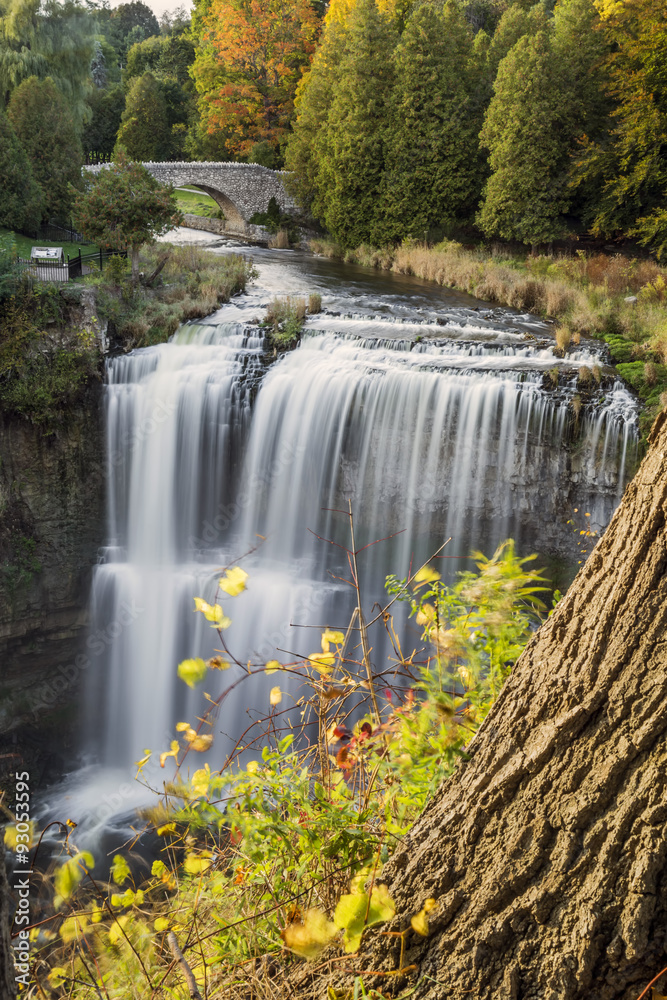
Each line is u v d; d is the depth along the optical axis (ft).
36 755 52.85
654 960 4.61
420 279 95.81
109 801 46.57
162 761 8.14
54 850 39.37
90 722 54.54
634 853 4.70
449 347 56.95
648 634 5.04
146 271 67.26
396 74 112.47
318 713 8.16
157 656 52.54
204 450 54.54
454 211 114.73
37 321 51.37
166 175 130.00
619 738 4.98
